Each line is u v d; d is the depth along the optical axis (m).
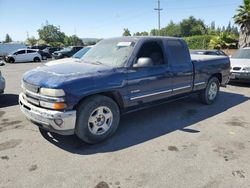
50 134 4.80
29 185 3.20
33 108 4.14
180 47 5.90
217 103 7.23
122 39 5.38
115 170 3.55
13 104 7.11
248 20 27.62
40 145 4.32
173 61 5.64
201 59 6.59
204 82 6.61
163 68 5.34
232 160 3.85
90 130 4.26
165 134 4.84
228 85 10.56
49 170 3.54
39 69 4.68
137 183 3.25
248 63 10.03
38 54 29.61
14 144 4.36
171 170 3.55
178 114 6.07
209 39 36.62
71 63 5.03
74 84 3.98
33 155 3.97
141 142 4.47
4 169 3.56
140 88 4.91
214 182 3.28
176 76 5.66
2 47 43.00
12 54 27.83
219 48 33.09
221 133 4.92
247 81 9.96
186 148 4.24
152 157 3.92
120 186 3.19
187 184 3.23
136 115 5.96
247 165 3.71
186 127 5.22
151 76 5.07
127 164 3.71
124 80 4.61
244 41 28.59
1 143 4.40
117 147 4.27
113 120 4.55
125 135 4.77
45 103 4.01
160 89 5.34
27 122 5.47
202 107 6.74
